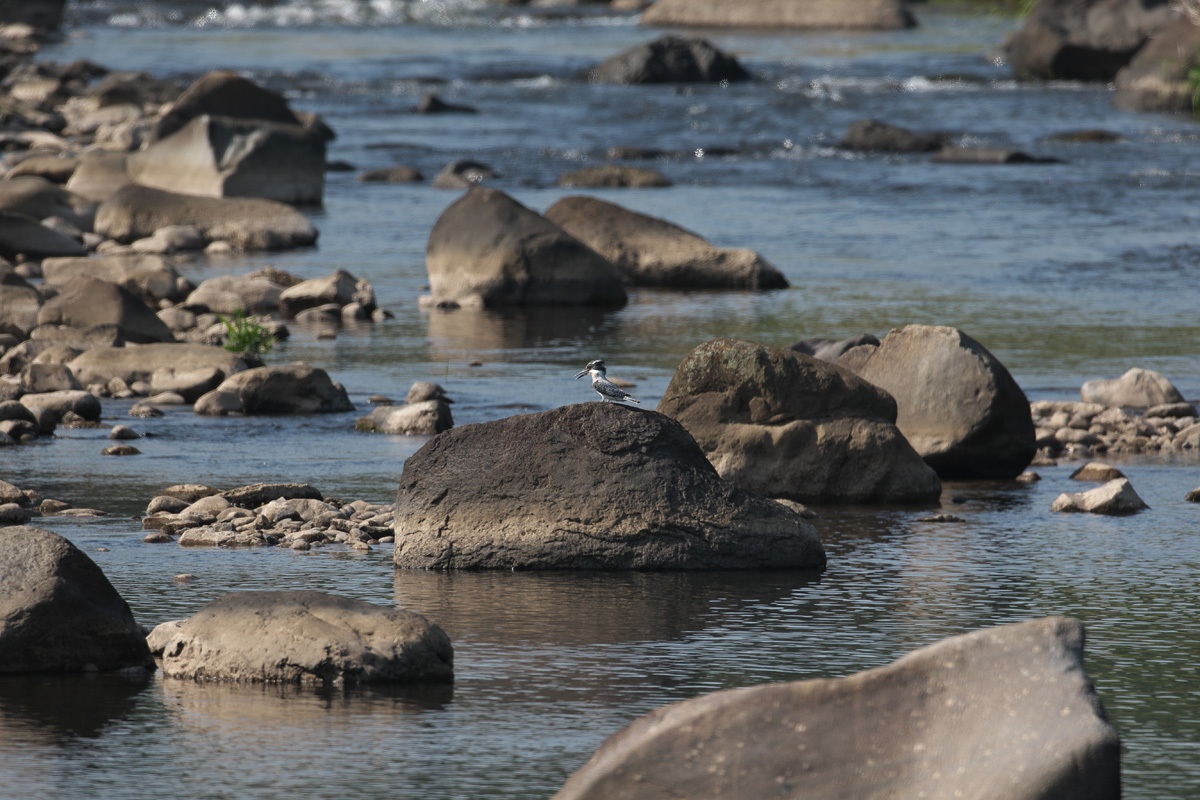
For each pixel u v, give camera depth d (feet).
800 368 171.22
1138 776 91.09
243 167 418.10
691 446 143.95
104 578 112.06
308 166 431.02
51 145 504.43
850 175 485.15
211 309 289.33
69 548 111.86
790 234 385.91
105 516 154.10
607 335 274.16
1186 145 527.40
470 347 262.47
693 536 140.15
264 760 91.76
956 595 130.52
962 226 397.19
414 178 481.05
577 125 591.37
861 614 124.67
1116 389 220.64
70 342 239.71
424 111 621.72
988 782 74.02
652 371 238.89
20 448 187.01
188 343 248.11
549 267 309.83
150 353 229.45
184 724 98.07
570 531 139.54
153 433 197.77
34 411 196.24
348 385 229.66
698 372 172.24
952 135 550.77
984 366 183.62
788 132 570.87
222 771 89.97
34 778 88.48
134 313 247.09
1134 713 102.01
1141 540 151.43
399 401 217.56
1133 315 287.89
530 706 101.65
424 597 128.57
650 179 463.42
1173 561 142.61
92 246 361.71
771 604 127.75
